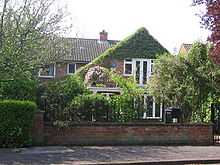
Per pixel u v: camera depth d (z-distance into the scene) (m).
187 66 25.36
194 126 20.25
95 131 19.11
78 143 18.92
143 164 14.77
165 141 19.91
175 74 25.59
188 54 25.91
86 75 30.66
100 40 49.50
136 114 20.86
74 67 43.03
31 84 19.36
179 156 16.23
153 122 20.23
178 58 25.81
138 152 17.09
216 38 10.20
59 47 21.09
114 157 15.70
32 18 19.78
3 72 18.58
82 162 14.47
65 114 19.64
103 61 40.28
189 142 20.12
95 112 19.98
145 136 19.67
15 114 17.39
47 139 18.64
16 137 17.39
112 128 19.30
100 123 19.17
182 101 25.12
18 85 19.03
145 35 41.31
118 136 19.36
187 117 24.78
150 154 16.62
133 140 19.53
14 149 16.88
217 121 23.91
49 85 20.16
